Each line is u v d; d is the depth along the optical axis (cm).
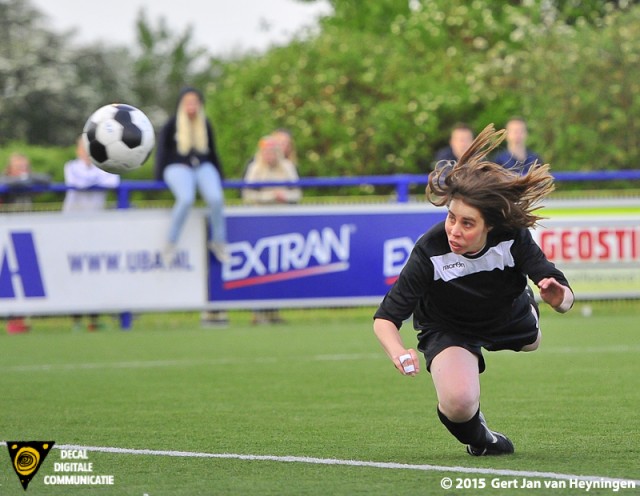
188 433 1755
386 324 1438
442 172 1421
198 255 4025
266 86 6419
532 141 5725
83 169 4034
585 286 4131
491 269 1433
